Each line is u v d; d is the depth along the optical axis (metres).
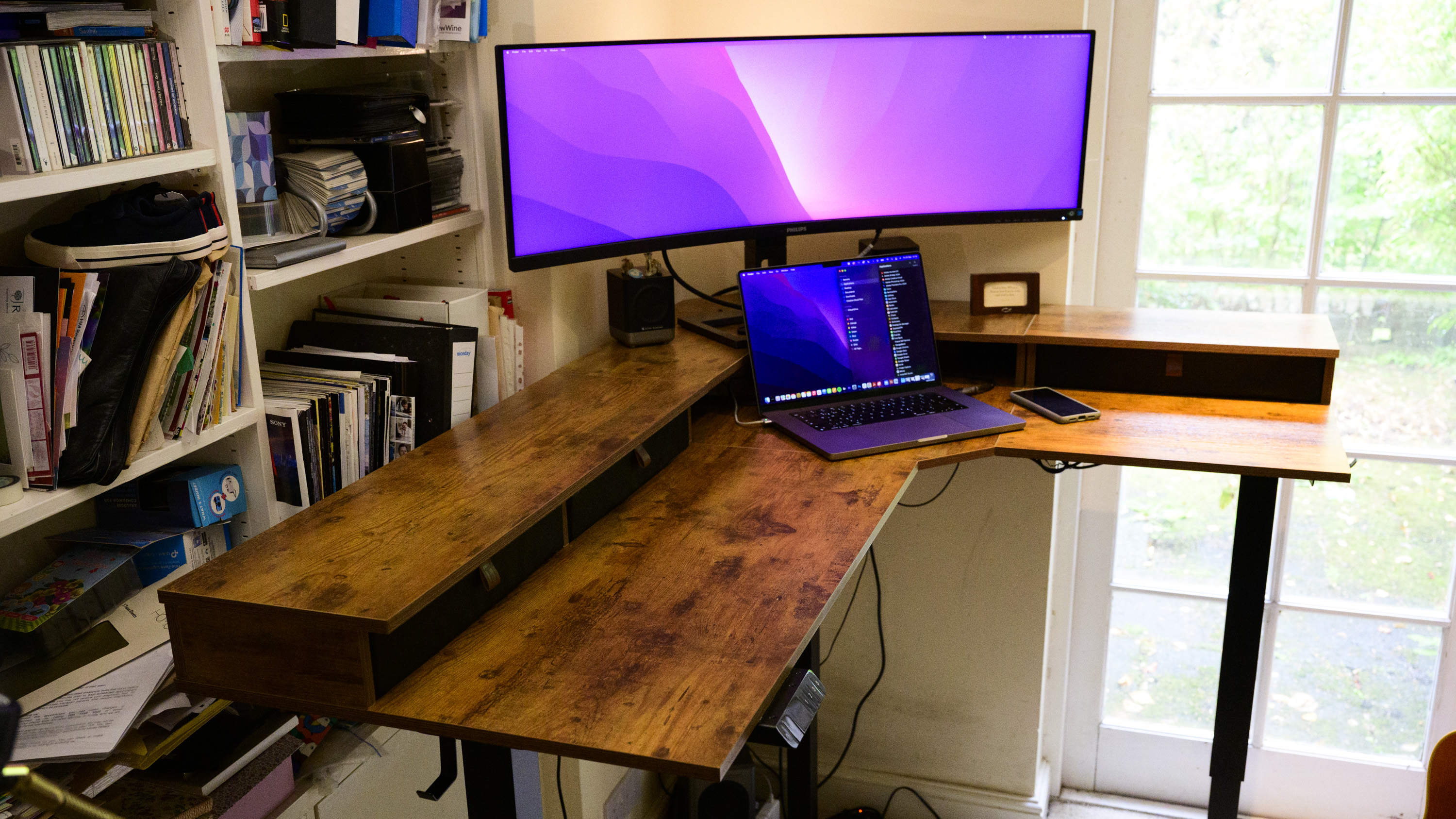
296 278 1.56
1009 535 2.50
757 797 2.44
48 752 1.12
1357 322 2.31
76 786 1.18
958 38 2.01
